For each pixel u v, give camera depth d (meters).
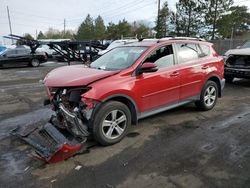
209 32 24.89
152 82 4.31
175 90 4.77
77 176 3.12
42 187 2.92
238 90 7.96
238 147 3.84
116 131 4.00
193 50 5.27
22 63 17.28
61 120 3.99
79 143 3.59
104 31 63.78
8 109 6.05
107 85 3.74
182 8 25.33
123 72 4.00
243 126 4.70
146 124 4.84
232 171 3.18
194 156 3.57
